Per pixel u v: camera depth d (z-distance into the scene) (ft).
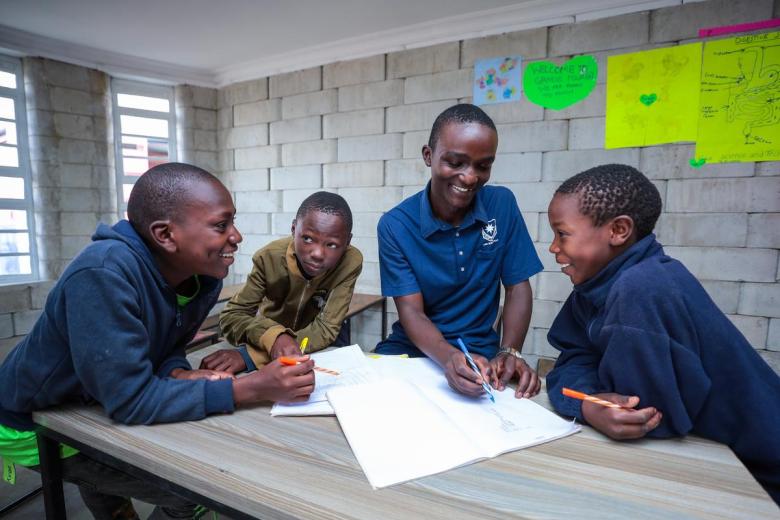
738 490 1.74
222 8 7.55
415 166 8.68
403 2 7.32
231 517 1.83
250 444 2.10
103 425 2.32
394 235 3.85
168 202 2.40
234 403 2.44
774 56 6.18
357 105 9.08
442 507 1.63
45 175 8.93
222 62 10.13
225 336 4.05
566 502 1.66
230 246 2.57
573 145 7.41
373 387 2.68
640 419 2.07
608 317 2.28
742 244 6.61
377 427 2.20
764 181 6.42
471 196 3.45
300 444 2.10
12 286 8.57
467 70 8.00
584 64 7.18
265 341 3.43
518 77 7.64
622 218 2.33
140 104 10.27
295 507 1.65
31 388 2.44
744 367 2.15
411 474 1.82
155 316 2.68
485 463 1.94
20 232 8.93
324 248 3.82
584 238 2.41
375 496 1.69
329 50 9.16
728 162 6.56
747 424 2.15
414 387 2.72
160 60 9.98
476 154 3.19
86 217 9.49
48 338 2.41
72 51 9.05
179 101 10.50
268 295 4.52
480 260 3.85
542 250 7.77
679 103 6.72
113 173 9.87
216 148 10.99
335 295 4.32
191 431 2.24
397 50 8.55
